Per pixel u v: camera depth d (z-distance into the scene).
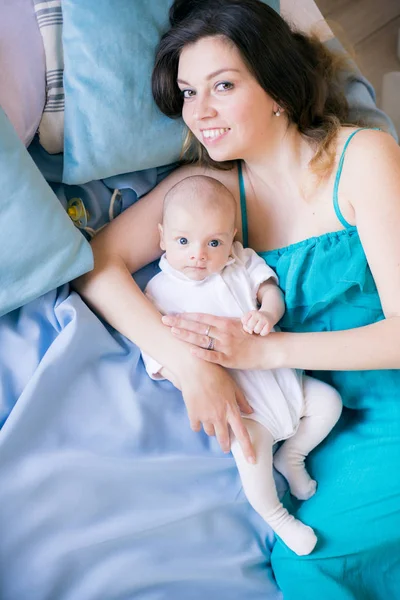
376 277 1.21
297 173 1.30
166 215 1.26
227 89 1.21
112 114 1.27
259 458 1.21
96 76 1.25
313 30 1.55
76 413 1.20
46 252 1.17
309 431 1.29
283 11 1.62
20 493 1.12
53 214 1.17
